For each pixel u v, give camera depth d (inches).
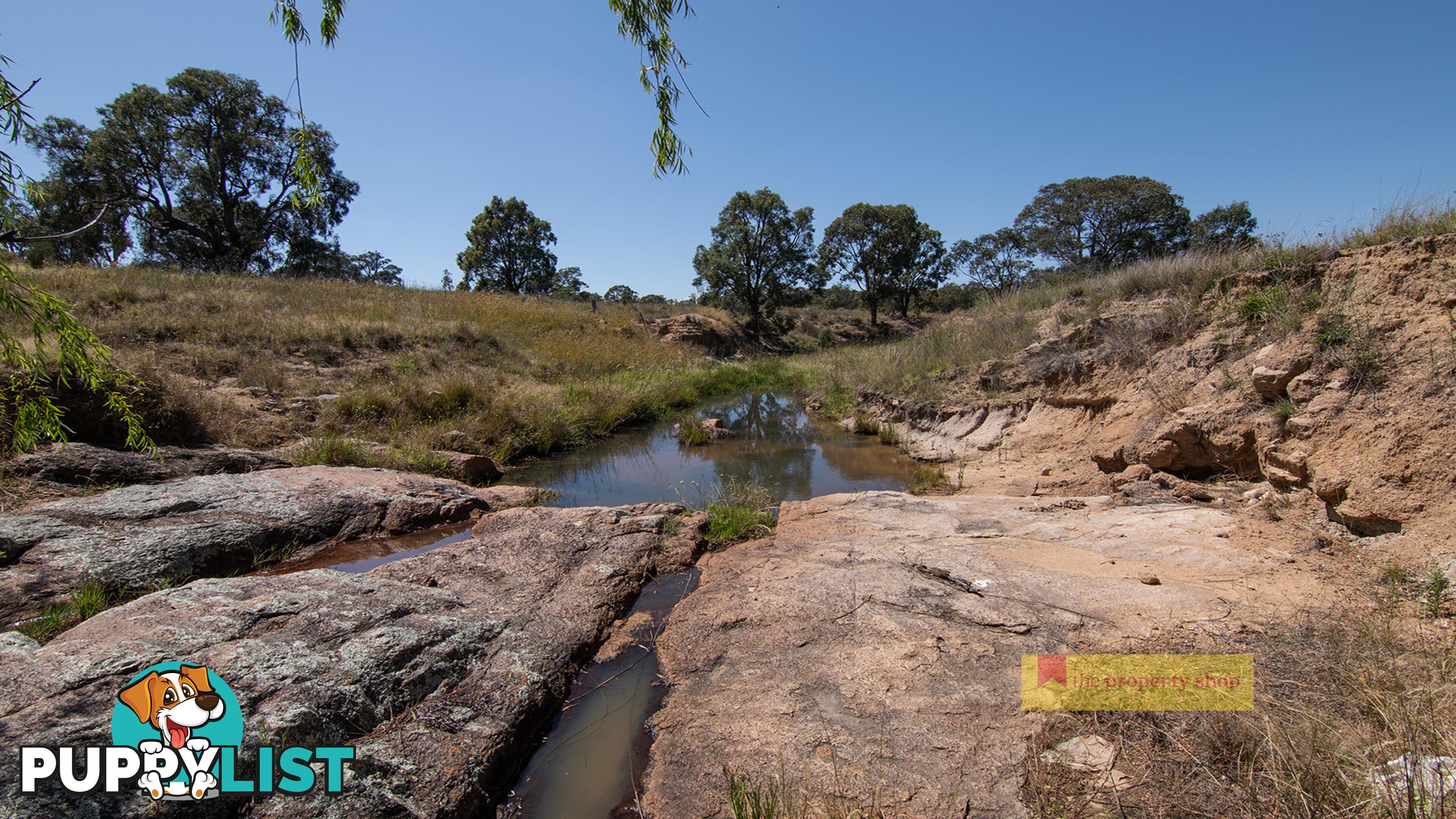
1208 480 225.1
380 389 405.1
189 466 250.4
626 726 121.5
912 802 91.9
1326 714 94.7
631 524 216.5
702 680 130.8
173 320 443.5
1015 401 367.9
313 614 129.6
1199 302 293.6
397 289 825.5
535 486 318.3
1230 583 146.9
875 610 146.7
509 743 111.1
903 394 471.5
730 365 892.0
